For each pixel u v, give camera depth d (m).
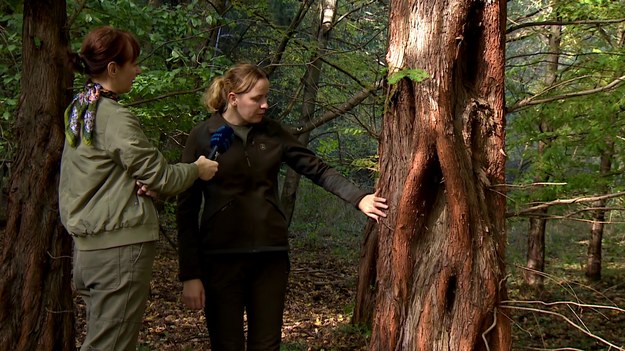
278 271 2.86
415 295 2.68
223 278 2.79
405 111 2.75
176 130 6.24
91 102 2.40
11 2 4.59
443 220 2.66
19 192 3.23
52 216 3.25
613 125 5.69
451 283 2.63
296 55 6.83
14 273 3.19
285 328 6.97
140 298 2.39
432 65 2.65
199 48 7.30
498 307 2.65
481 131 2.74
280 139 2.89
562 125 5.96
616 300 9.90
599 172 6.25
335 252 13.46
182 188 2.44
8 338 3.15
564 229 15.13
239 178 2.77
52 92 3.28
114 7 5.60
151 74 5.52
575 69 6.23
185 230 2.80
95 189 2.38
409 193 2.65
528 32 7.55
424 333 2.63
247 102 2.74
